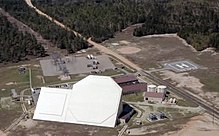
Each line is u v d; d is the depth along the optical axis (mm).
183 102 138375
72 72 170500
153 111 132250
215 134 114125
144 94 144125
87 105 128000
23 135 119375
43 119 128625
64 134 118812
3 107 139875
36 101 140375
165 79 160625
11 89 155875
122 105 133500
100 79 134375
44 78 165500
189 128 118250
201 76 162250
